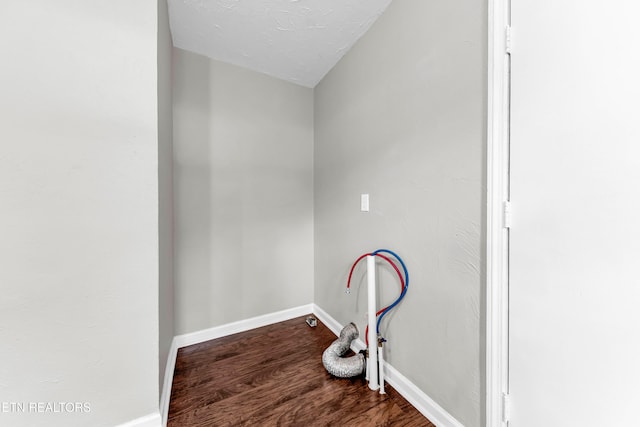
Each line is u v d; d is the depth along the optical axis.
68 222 0.91
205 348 1.77
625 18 0.64
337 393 1.34
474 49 0.98
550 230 0.80
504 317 0.92
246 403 1.28
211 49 1.78
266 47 1.76
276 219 2.17
